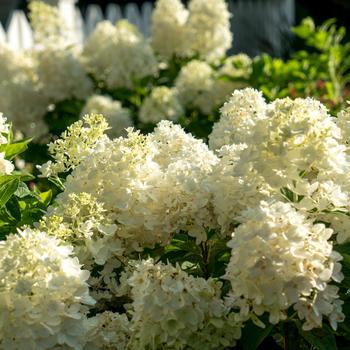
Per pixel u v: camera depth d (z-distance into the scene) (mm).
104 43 8031
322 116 2770
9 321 2611
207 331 2855
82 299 2715
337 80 8242
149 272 2801
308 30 8289
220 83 7559
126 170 3188
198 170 3217
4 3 10172
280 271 2572
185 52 8266
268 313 2818
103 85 8086
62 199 3270
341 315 2725
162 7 8219
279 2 14359
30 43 10305
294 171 2771
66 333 2674
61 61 7414
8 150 3684
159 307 2768
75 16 11758
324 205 2834
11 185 3318
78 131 3477
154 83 8172
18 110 7367
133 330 2883
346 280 2904
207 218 3139
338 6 16781
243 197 3006
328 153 2771
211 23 8133
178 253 3283
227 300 2803
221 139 3666
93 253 3096
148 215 3189
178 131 3656
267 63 7816
